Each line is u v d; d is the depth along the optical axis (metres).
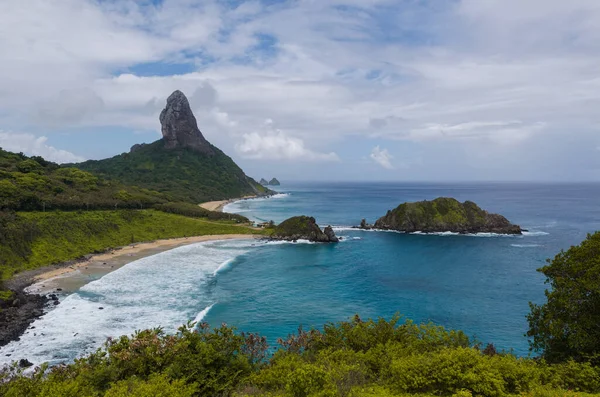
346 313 46.56
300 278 63.75
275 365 17.88
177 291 54.72
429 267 70.75
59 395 13.27
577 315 18.59
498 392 13.63
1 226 66.56
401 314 46.00
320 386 13.95
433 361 15.35
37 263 64.69
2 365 31.47
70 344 35.91
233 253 86.19
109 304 47.78
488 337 39.22
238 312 46.62
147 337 19.42
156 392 13.16
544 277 62.59
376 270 69.19
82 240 81.06
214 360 17.77
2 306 45.34
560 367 15.97
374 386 15.27
